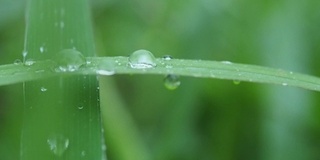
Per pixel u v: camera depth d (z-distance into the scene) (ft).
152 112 0.68
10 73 0.48
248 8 0.69
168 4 0.70
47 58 0.50
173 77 0.53
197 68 0.49
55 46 0.51
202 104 0.68
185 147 0.66
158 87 0.69
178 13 0.70
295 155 0.65
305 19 0.69
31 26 0.51
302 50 0.68
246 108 0.67
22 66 0.49
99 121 0.48
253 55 0.68
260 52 0.68
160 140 0.66
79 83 0.48
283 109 0.66
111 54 0.70
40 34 0.51
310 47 0.68
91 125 0.48
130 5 0.72
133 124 0.64
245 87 0.67
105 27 0.71
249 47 0.68
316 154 0.65
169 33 0.70
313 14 0.69
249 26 0.69
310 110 0.66
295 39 0.68
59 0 0.52
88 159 0.47
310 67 0.68
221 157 0.66
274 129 0.66
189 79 0.67
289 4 0.69
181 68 0.49
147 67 0.49
